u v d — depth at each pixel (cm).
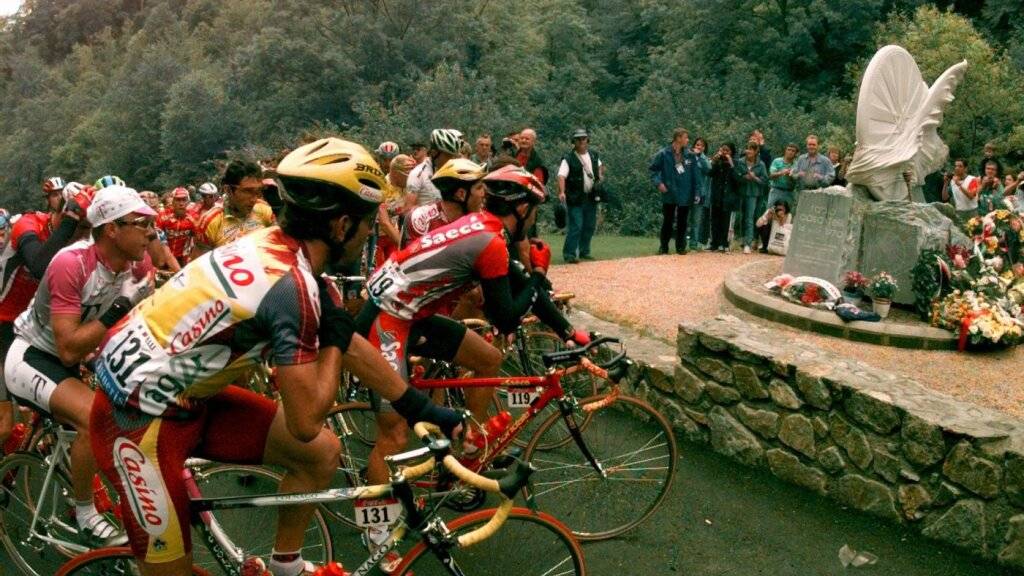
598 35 5369
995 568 372
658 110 2702
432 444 245
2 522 350
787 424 457
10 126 7825
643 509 401
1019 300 738
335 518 390
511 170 365
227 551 263
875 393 416
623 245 1287
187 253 754
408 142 2631
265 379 466
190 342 221
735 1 3809
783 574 365
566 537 285
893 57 766
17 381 316
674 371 526
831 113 2961
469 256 339
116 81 6088
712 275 924
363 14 3812
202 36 7412
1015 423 394
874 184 755
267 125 3678
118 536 321
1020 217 833
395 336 349
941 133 2348
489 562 296
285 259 221
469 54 4044
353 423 406
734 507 427
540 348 530
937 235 712
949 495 388
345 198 221
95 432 235
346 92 3594
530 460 385
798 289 728
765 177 1112
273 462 261
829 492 438
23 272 372
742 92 2873
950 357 636
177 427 231
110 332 238
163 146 4172
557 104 3584
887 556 382
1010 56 2680
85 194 364
